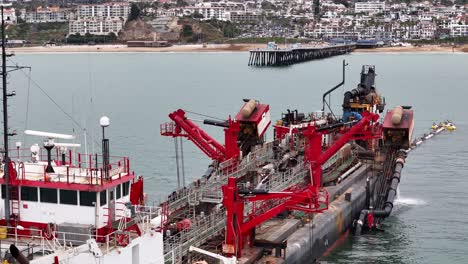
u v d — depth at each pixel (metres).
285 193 56.72
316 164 75.69
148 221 43.44
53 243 39.81
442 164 117.19
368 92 105.38
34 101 197.00
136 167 105.31
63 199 41.88
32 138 121.44
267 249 59.44
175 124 78.62
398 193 96.50
